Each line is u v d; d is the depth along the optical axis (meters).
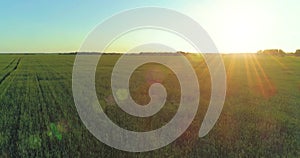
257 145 8.88
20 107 14.43
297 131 10.70
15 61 57.94
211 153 8.12
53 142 8.95
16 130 10.42
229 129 10.59
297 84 28.92
